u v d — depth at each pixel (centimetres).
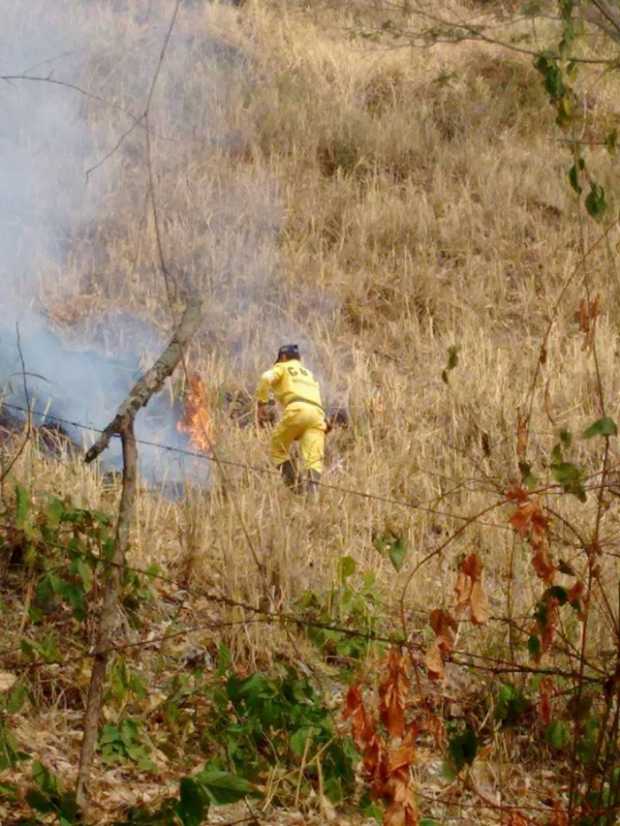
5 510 747
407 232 1753
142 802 541
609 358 1412
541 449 1157
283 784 606
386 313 1573
